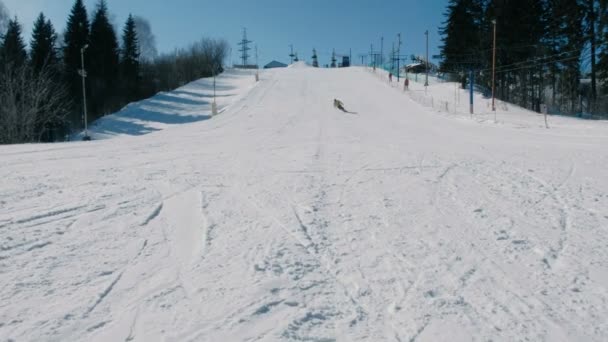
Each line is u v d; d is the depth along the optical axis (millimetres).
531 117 35625
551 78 56094
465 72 56625
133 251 5312
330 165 12023
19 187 8492
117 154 13969
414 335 3615
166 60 92938
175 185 9133
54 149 15062
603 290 4551
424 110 39719
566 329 3771
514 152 15109
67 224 6266
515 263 5254
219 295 4191
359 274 4816
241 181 9711
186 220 6660
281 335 3531
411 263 5176
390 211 7410
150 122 49844
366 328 3705
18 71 39719
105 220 6520
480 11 54219
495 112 36438
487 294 4422
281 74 75625
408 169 11492
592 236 6281
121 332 3516
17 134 34250
